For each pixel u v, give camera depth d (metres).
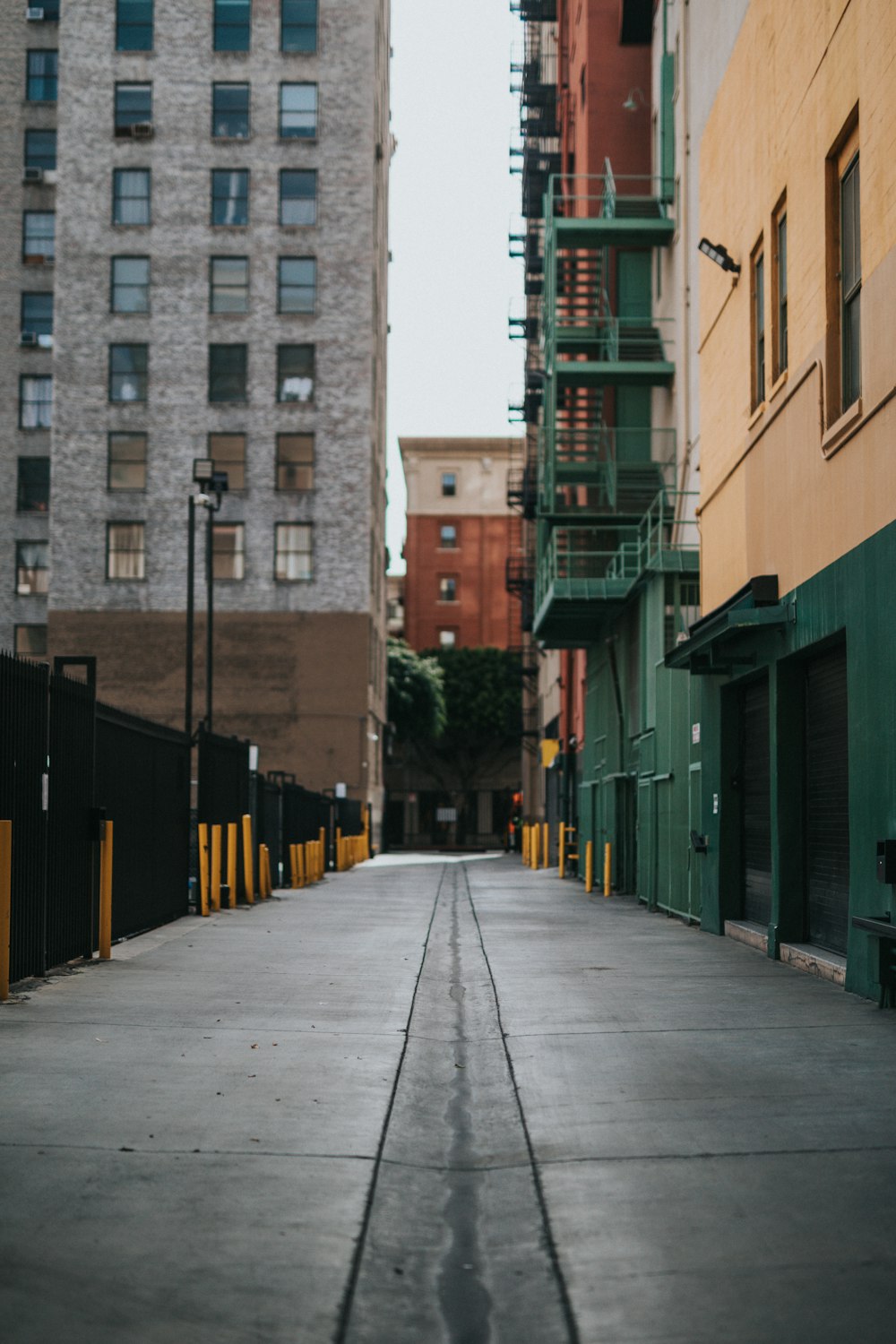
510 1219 5.21
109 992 10.48
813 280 12.69
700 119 25.83
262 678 55.00
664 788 20.48
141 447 55.97
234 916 18.58
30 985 10.86
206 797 19.34
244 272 56.41
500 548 87.75
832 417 12.11
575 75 37.56
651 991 11.05
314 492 55.56
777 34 14.19
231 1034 8.65
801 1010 9.93
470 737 86.06
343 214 56.44
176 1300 4.16
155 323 56.25
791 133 13.59
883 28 10.45
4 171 62.66
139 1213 4.95
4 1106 6.54
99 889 13.05
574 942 15.48
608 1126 6.42
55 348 56.22
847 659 11.55
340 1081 7.26
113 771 14.24
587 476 31.05
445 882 30.69
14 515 61.59
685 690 18.92
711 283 17.89
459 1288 4.48
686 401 27.66
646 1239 4.78
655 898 20.91
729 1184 5.43
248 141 56.62
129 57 56.91
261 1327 4.00
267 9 56.84
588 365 29.53
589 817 31.98
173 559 55.50
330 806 37.38
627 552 28.95
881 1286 4.30
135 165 56.69
